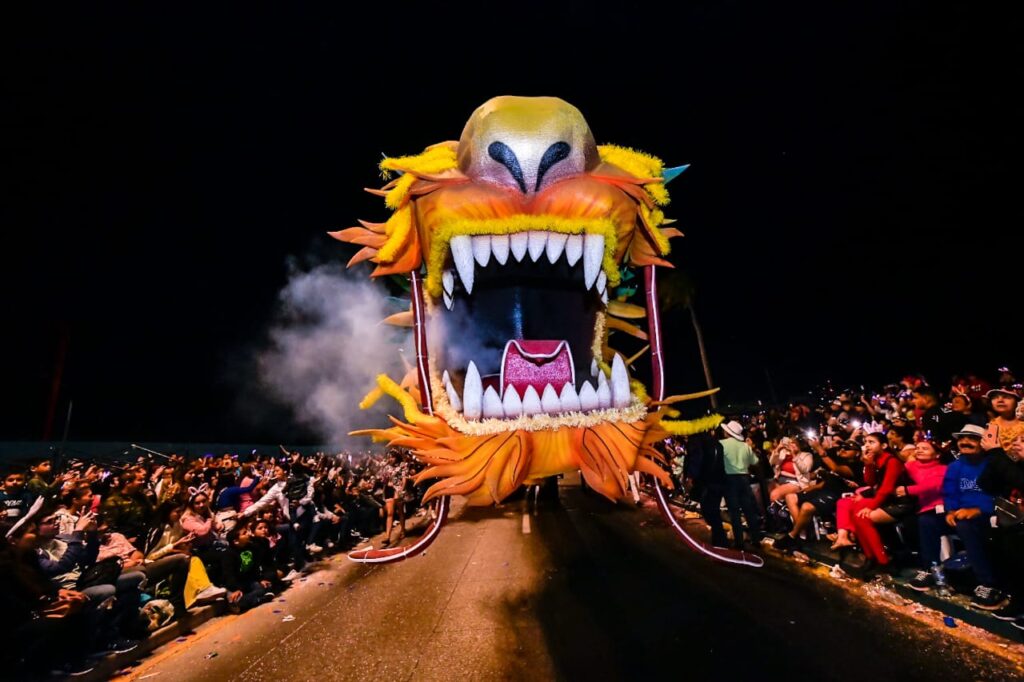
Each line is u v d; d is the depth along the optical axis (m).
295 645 4.97
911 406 7.89
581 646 4.30
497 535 10.01
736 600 5.04
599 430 3.16
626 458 3.16
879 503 5.19
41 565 4.68
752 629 4.27
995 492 4.23
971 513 4.18
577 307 3.51
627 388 3.35
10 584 4.20
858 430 7.79
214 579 6.35
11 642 4.10
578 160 3.20
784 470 7.17
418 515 13.59
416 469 13.53
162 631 5.28
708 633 4.28
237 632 5.50
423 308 3.40
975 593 4.11
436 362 3.61
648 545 7.98
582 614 5.08
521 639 4.58
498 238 3.16
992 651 3.51
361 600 6.37
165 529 6.58
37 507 6.12
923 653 3.57
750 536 7.29
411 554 3.24
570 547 8.36
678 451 12.61
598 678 3.71
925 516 4.71
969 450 4.35
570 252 3.21
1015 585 3.81
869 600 4.70
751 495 7.09
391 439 3.15
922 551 4.70
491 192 3.11
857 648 3.74
